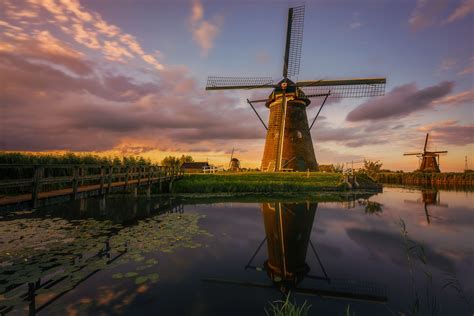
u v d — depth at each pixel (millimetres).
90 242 5672
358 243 6723
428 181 40281
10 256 4785
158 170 15438
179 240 6230
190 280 4199
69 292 3648
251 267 4840
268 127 24859
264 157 24719
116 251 5195
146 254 5293
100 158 16656
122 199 13453
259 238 6965
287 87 23188
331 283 4375
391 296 3918
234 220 9156
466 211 11805
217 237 6789
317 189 19922
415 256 5730
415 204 14133
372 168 47719
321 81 22609
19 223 7602
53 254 4887
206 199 14594
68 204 11188
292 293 3975
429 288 4184
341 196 17219
